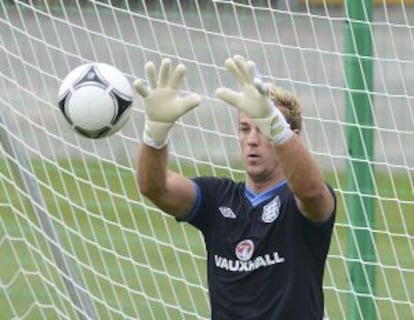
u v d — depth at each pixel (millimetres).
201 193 22172
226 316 21766
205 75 36844
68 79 22438
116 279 37844
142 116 37688
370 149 29094
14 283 37500
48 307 33188
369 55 28984
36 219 31859
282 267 21391
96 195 33719
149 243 39688
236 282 21641
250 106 20188
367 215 29234
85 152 30891
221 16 37906
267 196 21672
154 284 36031
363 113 29062
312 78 39531
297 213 21297
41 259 36094
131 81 30688
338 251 35469
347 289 31984
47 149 37000
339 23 40812
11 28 31203
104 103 22156
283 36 38781
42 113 35750
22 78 35625
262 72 37781
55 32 32969
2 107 31438
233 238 21703
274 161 21625
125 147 32875
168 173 22219
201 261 39000
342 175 37969
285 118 21875
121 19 38438
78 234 30859
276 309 21359
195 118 36438
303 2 39969
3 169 32125
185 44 37469
